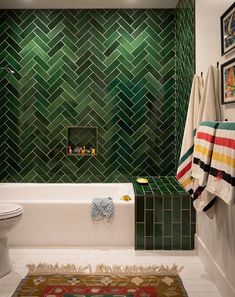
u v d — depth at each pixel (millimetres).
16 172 4086
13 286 2375
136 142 4070
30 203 3162
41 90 4020
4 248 2600
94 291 2281
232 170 1704
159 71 4012
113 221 3143
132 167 4090
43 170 4086
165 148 4078
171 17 3984
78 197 3928
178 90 3883
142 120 4051
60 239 3172
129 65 4008
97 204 3131
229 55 2080
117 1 3766
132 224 3145
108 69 4008
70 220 3160
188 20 3264
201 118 2400
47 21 3975
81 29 3982
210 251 2543
